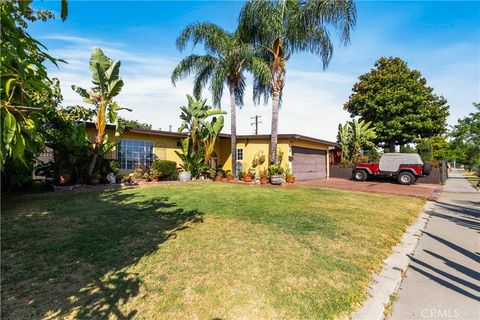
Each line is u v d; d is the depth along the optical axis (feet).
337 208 22.39
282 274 10.11
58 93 28.99
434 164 62.18
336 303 8.42
